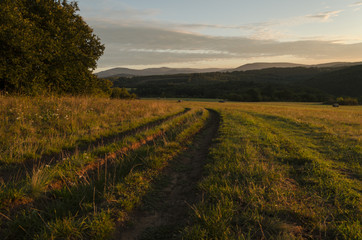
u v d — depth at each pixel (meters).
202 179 4.65
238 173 4.79
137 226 3.08
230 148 7.02
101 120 10.16
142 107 17.06
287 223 2.99
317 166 5.45
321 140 9.45
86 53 23.20
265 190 3.98
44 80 17.39
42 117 8.22
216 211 3.07
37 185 3.39
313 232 2.85
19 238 2.57
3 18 12.78
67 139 6.55
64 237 2.56
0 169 4.18
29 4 17.02
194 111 23.61
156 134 8.90
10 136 5.98
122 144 6.48
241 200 3.57
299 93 117.69
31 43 14.33
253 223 2.98
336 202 3.59
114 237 2.76
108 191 3.72
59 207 3.16
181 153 6.89
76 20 21.80
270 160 5.94
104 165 5.12
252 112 26.38
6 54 14.06
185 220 3.17
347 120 17.77
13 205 3.07
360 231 2.76
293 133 11.20
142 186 4.20
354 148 7.62
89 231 2.70
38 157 5.05
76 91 22.59
